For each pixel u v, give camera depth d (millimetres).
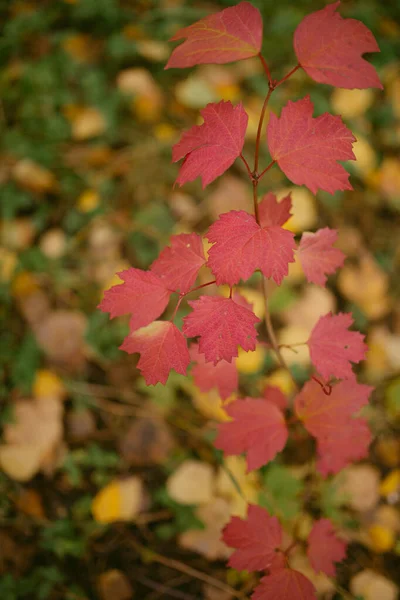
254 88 1501
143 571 962
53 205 1294
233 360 771
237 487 957
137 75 1457
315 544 784
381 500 1040
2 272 1187
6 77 1431
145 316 669
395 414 1126
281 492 987
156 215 1287
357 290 1248
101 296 1201
